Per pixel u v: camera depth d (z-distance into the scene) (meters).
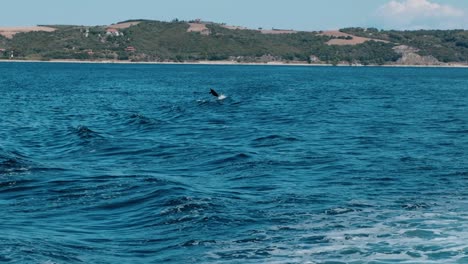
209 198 23.48
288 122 52.41
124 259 17.78
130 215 21.84
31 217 21.66
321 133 44.59
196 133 44.91
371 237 19.25
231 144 38.97
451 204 23.25
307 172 29.66
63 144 39.84
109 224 20.94
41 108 67.88
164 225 20.66
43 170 29.03
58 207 22.91
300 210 22.42
